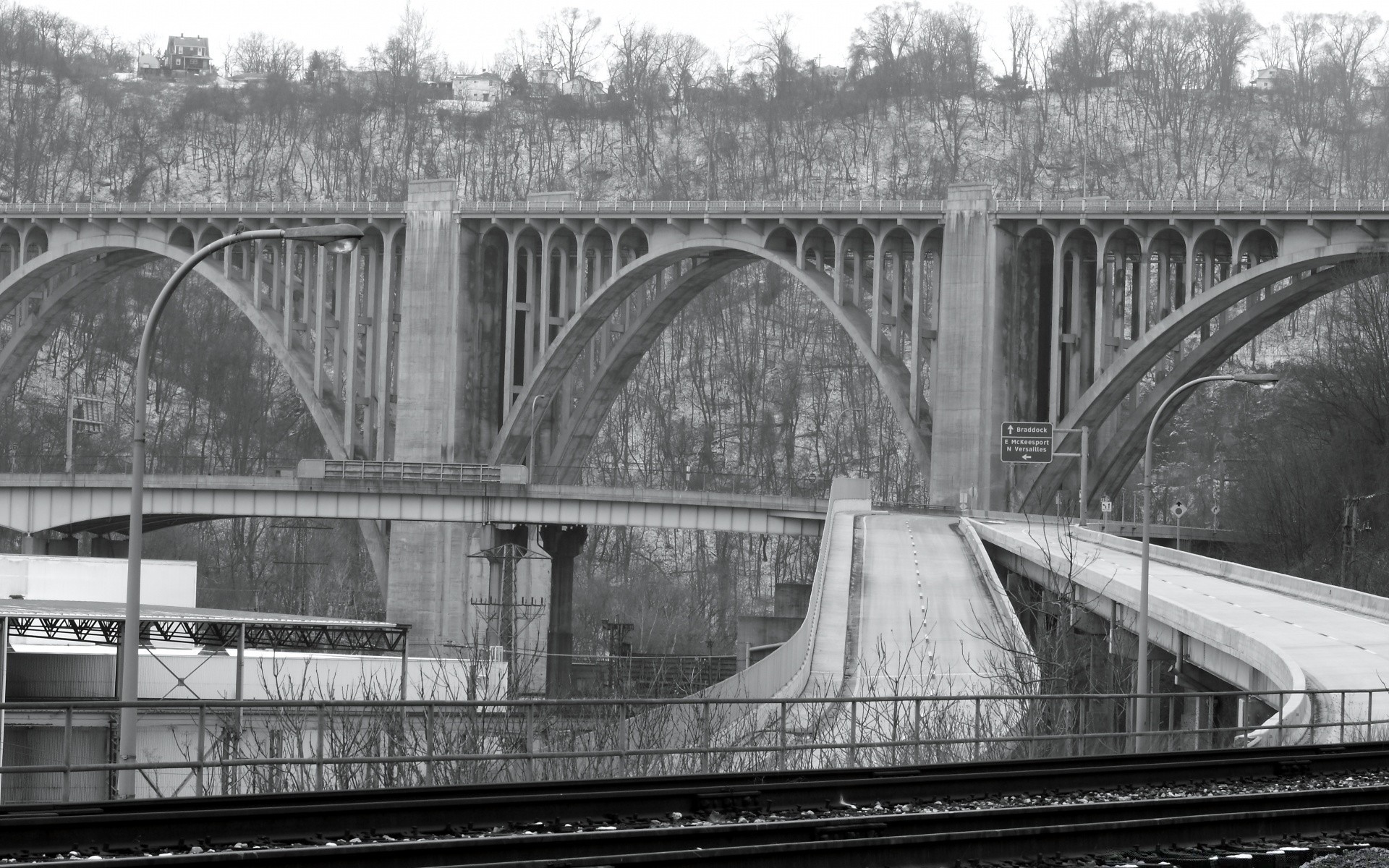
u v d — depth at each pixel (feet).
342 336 384.88
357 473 362.74
